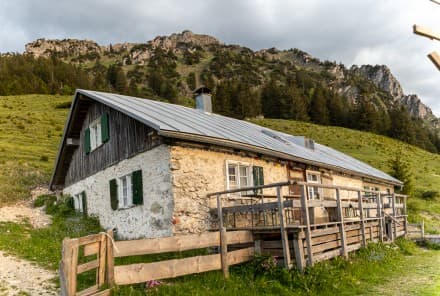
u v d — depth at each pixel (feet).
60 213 69.51
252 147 46.80
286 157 52.75
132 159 49.11
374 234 52.85
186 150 42.80
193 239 29.89
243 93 329.93
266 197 48.52
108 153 56.65
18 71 355.77
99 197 59.93
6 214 64.23
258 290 29.96
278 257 35.09
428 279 35.94
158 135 42.60
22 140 147.64
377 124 289.33
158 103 59.82
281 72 613.52
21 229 53.88
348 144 219.00
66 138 70.79
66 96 276.21
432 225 97.19
